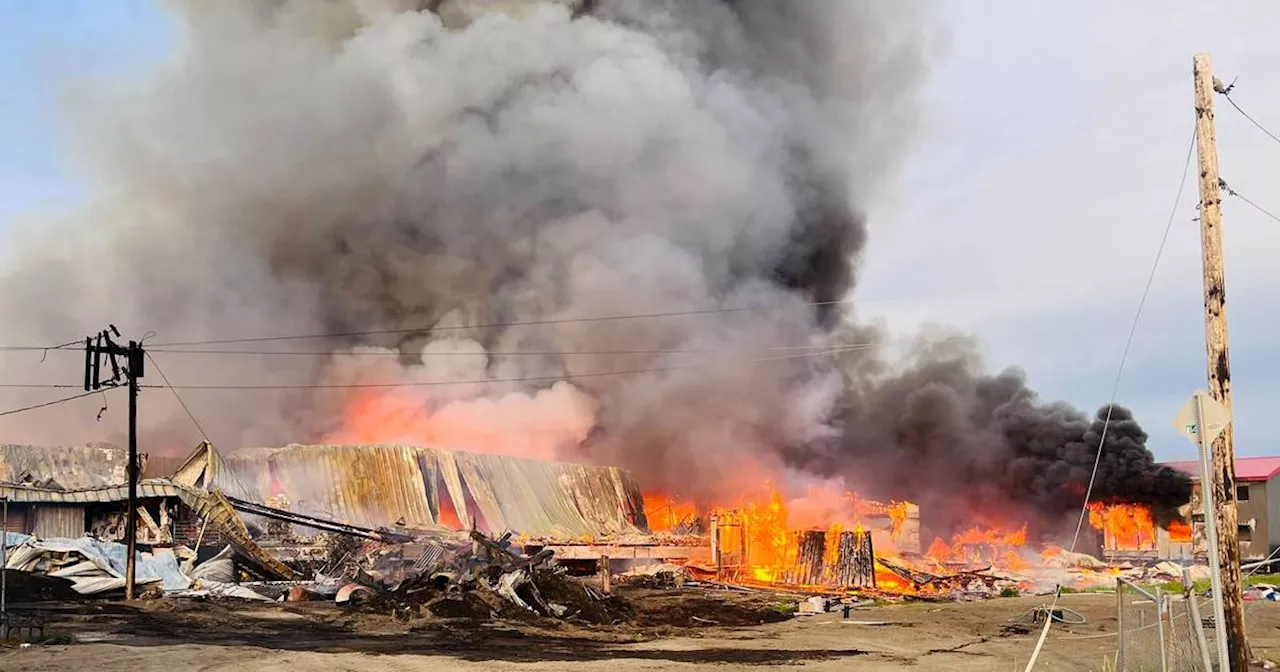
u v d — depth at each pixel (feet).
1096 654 66.59
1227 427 50.96
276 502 168.86
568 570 165.37
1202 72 54.19
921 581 141.08
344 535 152.97
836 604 113.80
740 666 59.82
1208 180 53.42
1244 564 152.15
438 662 58.65
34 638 66.28
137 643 65.92
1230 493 50.67
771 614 101.55
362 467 187.21
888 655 66.59
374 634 76.18
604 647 70.33
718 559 162.09
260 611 93.45
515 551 159.12
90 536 129.18
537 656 63.21
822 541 147.43
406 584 96.53
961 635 80.38
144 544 128.57
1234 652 49.62
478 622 84.99
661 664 59.98
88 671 52.13
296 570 142.82
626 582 151.12
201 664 55.52
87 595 100.07
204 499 136.36
